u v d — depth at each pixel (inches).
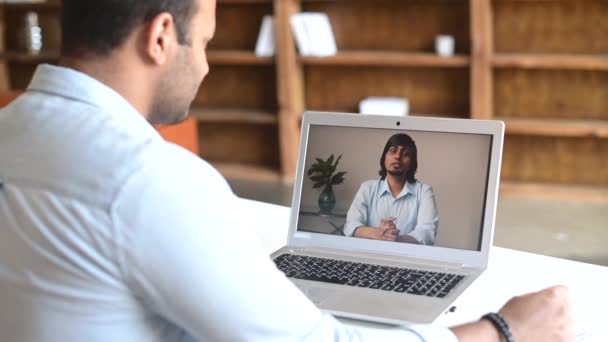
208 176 40.5
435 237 63.3
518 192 187.3
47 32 226.5
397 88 198.7
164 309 39.4
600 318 56.3
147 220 38.1
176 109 45.9
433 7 190.1
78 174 39.6
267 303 40.3
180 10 43.2
